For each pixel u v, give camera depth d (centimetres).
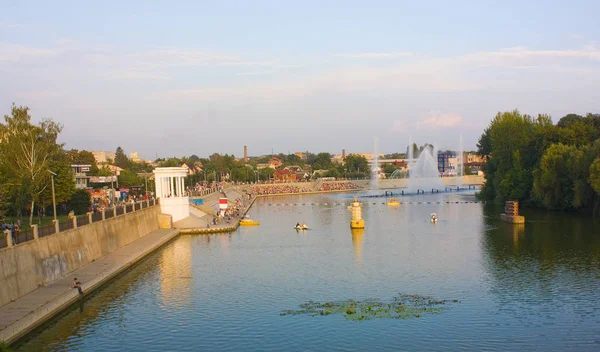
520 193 16300
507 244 10081
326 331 5525
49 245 7081
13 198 10188
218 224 13962
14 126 10738
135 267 8856
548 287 6944
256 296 6900
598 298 6419
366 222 14650
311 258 9350
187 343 5331
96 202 15012
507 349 5003
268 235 12488
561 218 13450
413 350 5009
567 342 5147
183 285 7569
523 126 18250
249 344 5256
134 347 5266
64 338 5525
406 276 7744
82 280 7156
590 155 13250
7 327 5138
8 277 5956
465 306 6225
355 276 7831
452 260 8794
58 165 12100
